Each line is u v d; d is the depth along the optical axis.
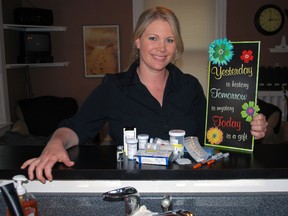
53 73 5.09
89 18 4.96
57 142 1.12
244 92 1.16
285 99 4.62
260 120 1.13
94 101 1.42
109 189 1.04
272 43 4.96
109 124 1.48
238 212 1.03
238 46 1.16
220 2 4.89
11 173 1.03
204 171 0.99
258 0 4.89
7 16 4.42
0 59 4.01
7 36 4.38
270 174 0.99
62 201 1.04
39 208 1.05
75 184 1.05
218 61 1.19
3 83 4.05
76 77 5.09
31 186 1.05
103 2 4.92
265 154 1.13
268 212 1.02
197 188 1.03
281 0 4.87
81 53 5.04
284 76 4.79
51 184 1.05
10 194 0.85
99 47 5.00
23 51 4.50
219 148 1.20
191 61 5.04
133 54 1.53
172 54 1.38
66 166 1.04
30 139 2.51
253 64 1.14
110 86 1.44
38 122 4.28
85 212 1.04
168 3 4.93
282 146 1.24
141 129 1.42
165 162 1.02
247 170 0.99
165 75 1.49
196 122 1.49
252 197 1.02
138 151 1.07
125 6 4.92
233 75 1.17
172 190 1.04
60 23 4.98
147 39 1.35
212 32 4.97
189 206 1.03
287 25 4.92
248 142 1.16
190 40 5.00
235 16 4.93
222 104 1.19
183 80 1.50
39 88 5.11
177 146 1.07
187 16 4.95
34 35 4.47
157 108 1.43
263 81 4.81
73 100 4.70
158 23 1.32
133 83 1.44
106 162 1.07
